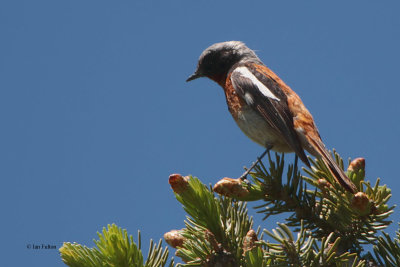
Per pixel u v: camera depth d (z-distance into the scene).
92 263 5.50
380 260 5.96
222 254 5.66
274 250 5.39
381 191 6.28
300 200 7.04
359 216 6.37
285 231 5.50
